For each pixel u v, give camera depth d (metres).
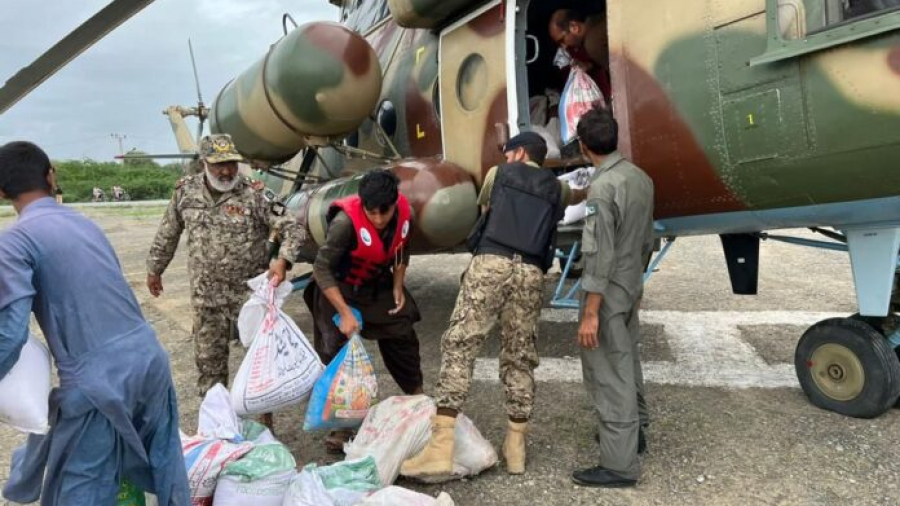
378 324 3.13
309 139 4.89
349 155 5.21
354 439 2.82
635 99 3.21
